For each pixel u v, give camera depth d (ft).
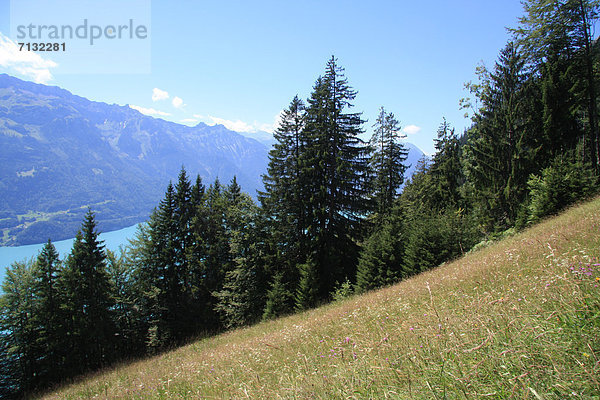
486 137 76.23
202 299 106.52
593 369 5.66
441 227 63.05
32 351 103.19
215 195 121.90
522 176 68.39
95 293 105.50
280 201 85.51
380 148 107.24
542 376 6.19
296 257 82.74
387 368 9.02
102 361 100.83
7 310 107.04
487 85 76.95
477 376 6.85
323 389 9.69
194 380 22.04
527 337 7.61
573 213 39.01
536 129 68.28
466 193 94.63
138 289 116.88
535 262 17.97
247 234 88.58
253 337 39.40
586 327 7.07
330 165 82.53
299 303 65.67
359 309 26.55
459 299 15.85
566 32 65.05
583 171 52.08
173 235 117.80
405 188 159.74
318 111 84.58
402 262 65.26
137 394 23.25
